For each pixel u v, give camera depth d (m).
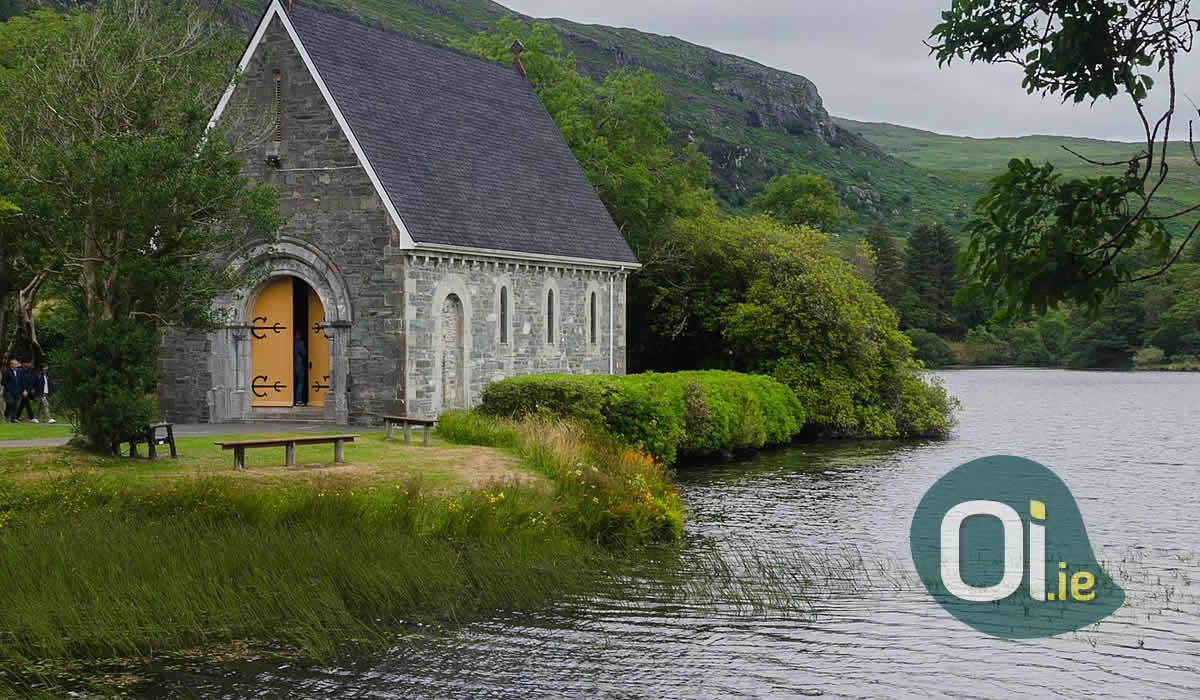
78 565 17.73
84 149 25.84
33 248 31.38
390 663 15.57
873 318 52.03
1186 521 28.14
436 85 41.97
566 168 47.62
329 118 34.81
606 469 26.67
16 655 15.24
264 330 36.53
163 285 27.91
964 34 9.42
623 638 16.88
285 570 18.38
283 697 14.22
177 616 16.64
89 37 30.55
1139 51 8.72
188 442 29.34
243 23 123.00
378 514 21.56
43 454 24.83
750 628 17.52
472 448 29.42
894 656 16.23
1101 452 45.28
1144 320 126.19
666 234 56.50
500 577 19.12
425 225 34.88
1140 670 15.70
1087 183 8.27
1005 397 82.06
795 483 34.69
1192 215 142.12
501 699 14.30
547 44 60.47
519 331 39.72
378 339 34.38
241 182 27.88
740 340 52.62
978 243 8.59
